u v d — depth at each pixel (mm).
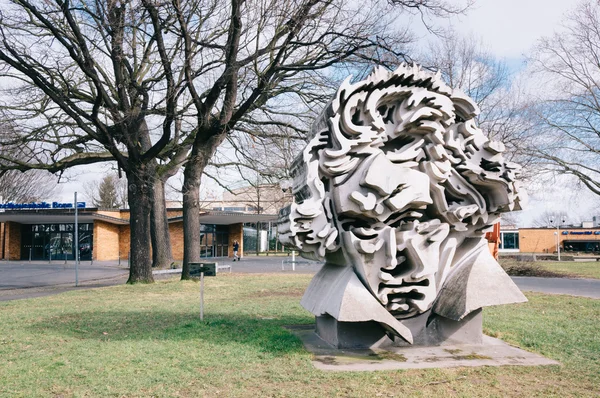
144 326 8531
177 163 20984
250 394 4758
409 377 5254
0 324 8883
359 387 4922
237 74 14945
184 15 14453
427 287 6273
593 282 18891
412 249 6082
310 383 5078
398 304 6293
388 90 6422
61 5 13922
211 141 17391
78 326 8609
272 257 42719
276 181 19781
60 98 15492
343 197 6137
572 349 6574
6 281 20719
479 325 6809
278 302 11844
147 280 16922
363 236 6168
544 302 11750
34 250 40500
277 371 5477
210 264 9117
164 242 23219
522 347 6738
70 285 18406
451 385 5008
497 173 6637
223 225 42406
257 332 7668
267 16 14281
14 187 43750
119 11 13938
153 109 15312
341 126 6324
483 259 6633
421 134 6676
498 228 18344
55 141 18062
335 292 6266
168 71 14375
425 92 6527
